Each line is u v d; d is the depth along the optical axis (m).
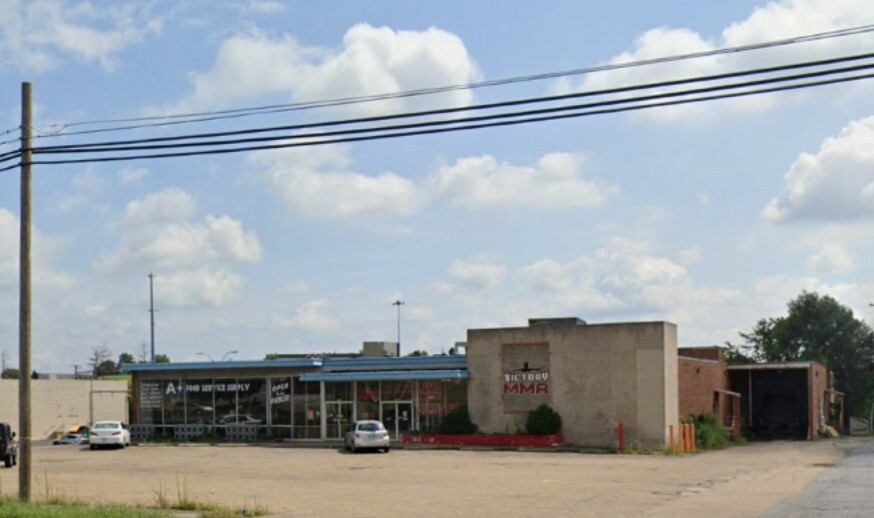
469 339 50.53
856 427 86.44
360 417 53.53
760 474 30.84
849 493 23.64
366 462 38.34
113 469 36.38
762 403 65.50
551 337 48.75
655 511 20.27
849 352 104.94
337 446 50.66
